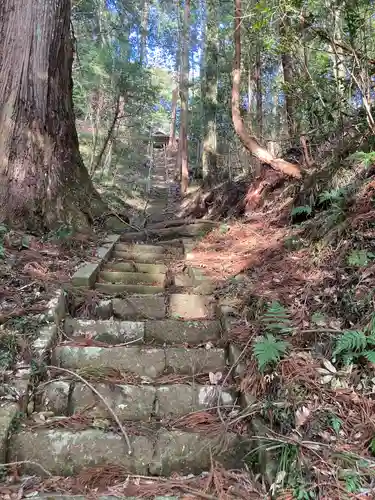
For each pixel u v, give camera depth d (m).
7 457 2.20
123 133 20.47
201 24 16.80
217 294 3.68
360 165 4.32
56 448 2.24
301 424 2.20
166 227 7.15
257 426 2.29
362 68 4.87
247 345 2.81
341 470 1.98
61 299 3.29
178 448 2.29
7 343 2.72
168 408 2.61
